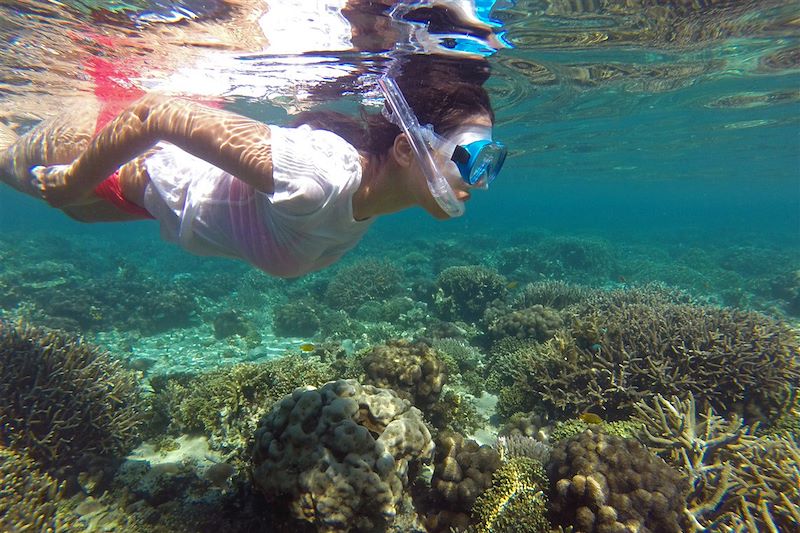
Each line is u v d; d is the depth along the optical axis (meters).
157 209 1.15
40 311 5.57
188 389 3.18
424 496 2.09
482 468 2.02
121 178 1.16
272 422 1.91
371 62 3.96
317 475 1.69
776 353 3.11
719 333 3.09
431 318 5.61
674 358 3.06
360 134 1.01
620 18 3.96
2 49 3.66
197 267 10.85
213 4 2.97
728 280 9.25
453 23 3.39
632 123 9.44
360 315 5.98
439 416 2.87
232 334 5.48
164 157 1.14
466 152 0.86
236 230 1.06
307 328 5.64
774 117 9.13
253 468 1.94
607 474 1.84
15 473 1.93
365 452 1.76
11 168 1.12
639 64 5.48
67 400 2.50
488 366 4.09
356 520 1.68
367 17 3.13
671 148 13.04
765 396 2.82
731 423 2.30
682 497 1.79
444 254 10.99
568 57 4.98
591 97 7.14
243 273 9.62
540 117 8.47
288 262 1.06
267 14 3.10
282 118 6.98
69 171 1.01
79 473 2.32
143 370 4.27
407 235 18.56
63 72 4.22
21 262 9.50
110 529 1.97
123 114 0.90
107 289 6.63
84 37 3.45
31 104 5.17
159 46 3.64
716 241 17.69
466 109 0.89
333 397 1.90
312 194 0.86
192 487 2.25
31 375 2.49
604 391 2.92
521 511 1.88
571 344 3.25
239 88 5.02
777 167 18.42
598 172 20.03
